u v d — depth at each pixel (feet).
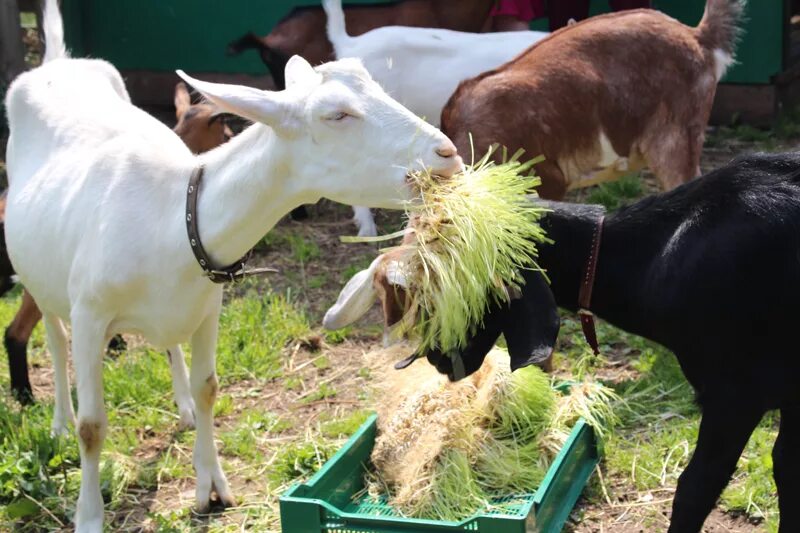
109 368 17.38
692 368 10.82
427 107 21.95
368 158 10.33
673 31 17.95
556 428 13.69
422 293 10.37
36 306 16.58
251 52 32.30
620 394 15.75
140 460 15.15
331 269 21.85
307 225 24.45
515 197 10.55
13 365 16.94
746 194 10.57
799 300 10.23
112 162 12.69
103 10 32.65
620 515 12.98
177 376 15.96
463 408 13.58
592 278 11.14
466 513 12.50
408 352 14.64
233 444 15.21
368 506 13.05
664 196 11.29
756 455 13.71
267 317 19.29
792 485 11.22
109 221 12.17
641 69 17.65
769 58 29.60
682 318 10.60
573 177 17.97
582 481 13.32
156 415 16.17
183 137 21.57
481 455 13.25
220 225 11.68
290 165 11.02
